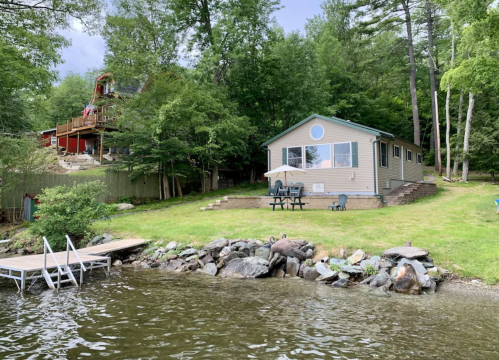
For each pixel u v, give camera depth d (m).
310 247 9.73
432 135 36.00
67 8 12.47
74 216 11.88
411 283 7.27
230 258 9.84
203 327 5.38
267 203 19.39
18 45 11.68
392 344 4.72
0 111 16.59
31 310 6.37
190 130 23.17
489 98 27.92
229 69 27.66
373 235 10.44
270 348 4.61
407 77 35.25
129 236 12.77
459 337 4.95
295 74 27.58
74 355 4.43
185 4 25.06
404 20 30.41
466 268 8.09
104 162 29.20
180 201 21.69
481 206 14.47
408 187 19.52
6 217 17.61
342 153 18.27
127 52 21.36
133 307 6.45
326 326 5.39
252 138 29.09
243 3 25.48
